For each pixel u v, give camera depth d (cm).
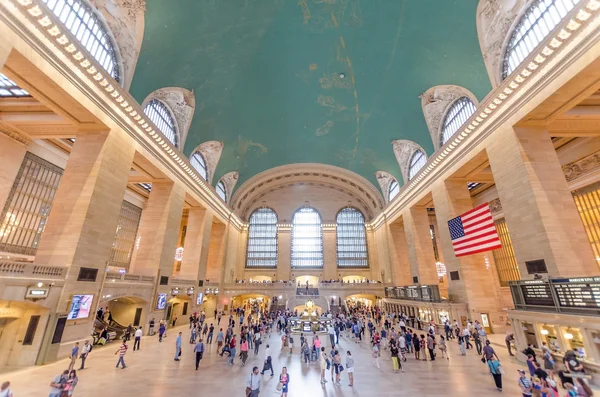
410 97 2252
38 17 1062
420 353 1389
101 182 1466
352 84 2338
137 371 1044
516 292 1265
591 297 919
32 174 1752
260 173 3781
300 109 2672
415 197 2697
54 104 1355
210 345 1586
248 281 3747
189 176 2462
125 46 1563
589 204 1717
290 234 4231
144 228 2130
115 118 1569
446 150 2038
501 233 2538
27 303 1083
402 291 2727
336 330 1689
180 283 2348
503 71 1557
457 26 1630
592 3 1020
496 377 872
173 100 2094
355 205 4378
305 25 1870
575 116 1465
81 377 952
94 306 1385
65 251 1295
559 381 888
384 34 1869
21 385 860
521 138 1446
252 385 696
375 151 3098
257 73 2214
